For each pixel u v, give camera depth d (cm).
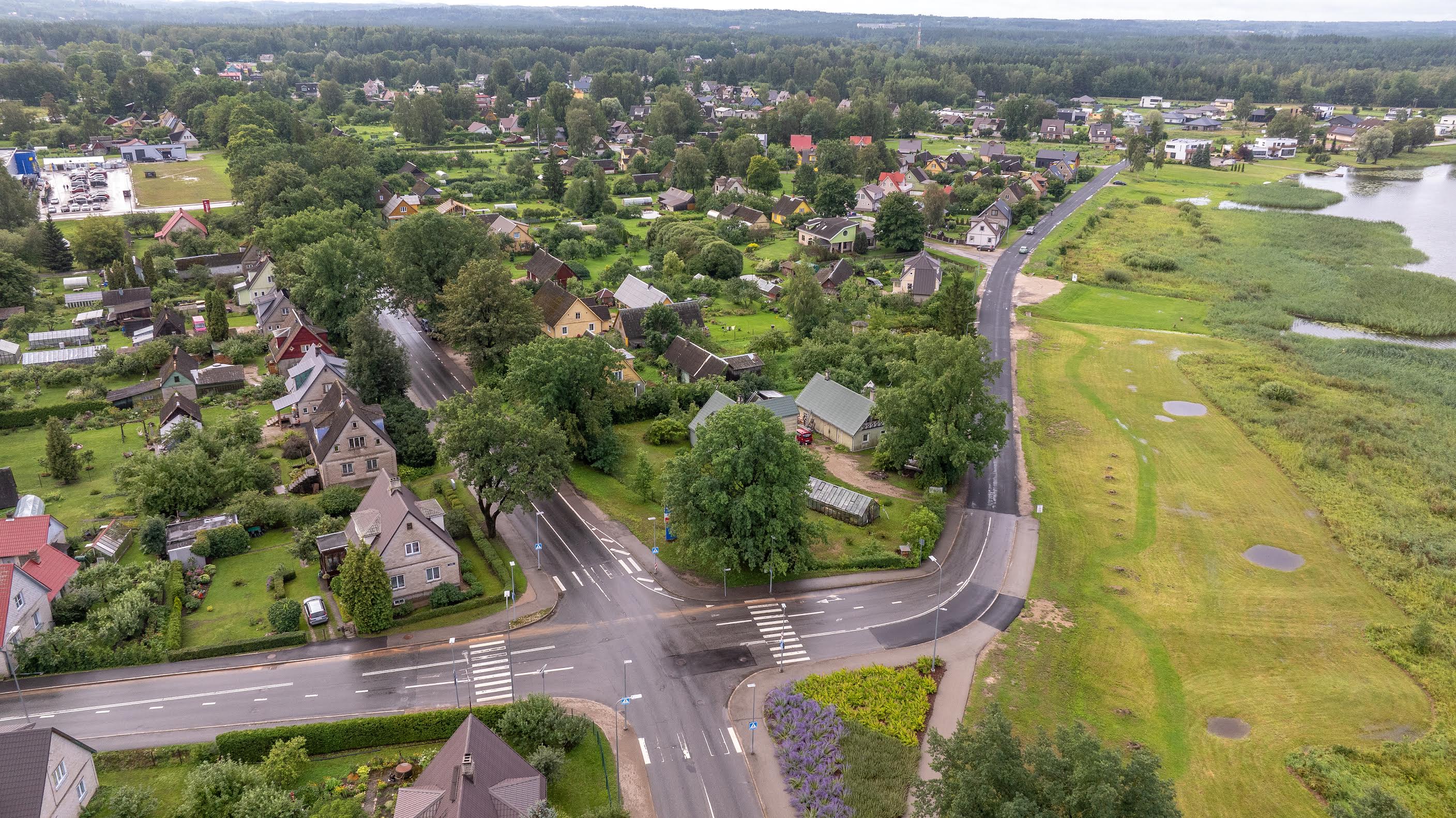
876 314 15175
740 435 8125
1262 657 7506
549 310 14588
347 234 16212
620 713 6625
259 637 7369
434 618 7688
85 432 11219
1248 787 6088
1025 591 8388
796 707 6675
